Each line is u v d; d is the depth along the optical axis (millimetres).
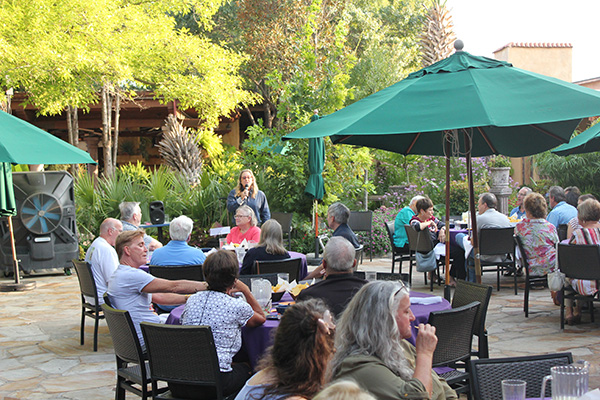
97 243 6395
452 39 19312
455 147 5598
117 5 16656
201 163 16641
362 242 12578
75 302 8891
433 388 3105
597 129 8391
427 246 8398
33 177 10859
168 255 5957
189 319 3826
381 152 17266
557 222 8711
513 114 4023
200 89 17406
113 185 12992
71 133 19297
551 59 22672
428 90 4547
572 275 6531
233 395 3762
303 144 12523
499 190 14492
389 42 31047
